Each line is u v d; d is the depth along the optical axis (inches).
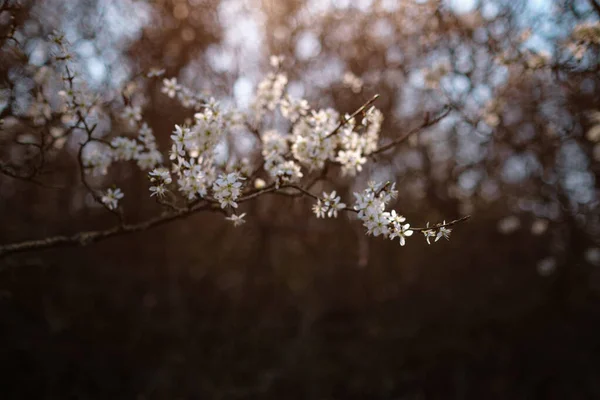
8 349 174.4
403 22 178.9
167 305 216.5
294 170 74.2
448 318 216.8
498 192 214.7
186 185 69.1
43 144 85.3
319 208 68.8
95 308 201.5
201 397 186.9
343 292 229.9
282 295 233.6
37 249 81.5
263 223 221.3
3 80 96.5
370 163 170.4
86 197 207.2
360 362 207.8
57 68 89.6
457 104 140.2
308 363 204.5
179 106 178.5
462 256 227.6
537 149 184.1
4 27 106.0
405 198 220.1
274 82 91.8
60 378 182.1
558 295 207.8
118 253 218.5
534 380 205.9
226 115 80.4
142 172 202.4
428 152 212.2
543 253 207.5
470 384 209.6
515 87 160.9
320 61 212.4
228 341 215.0
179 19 207.6
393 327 217.2
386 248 229.8
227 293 233.1
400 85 199.2
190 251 235.1
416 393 209.2
